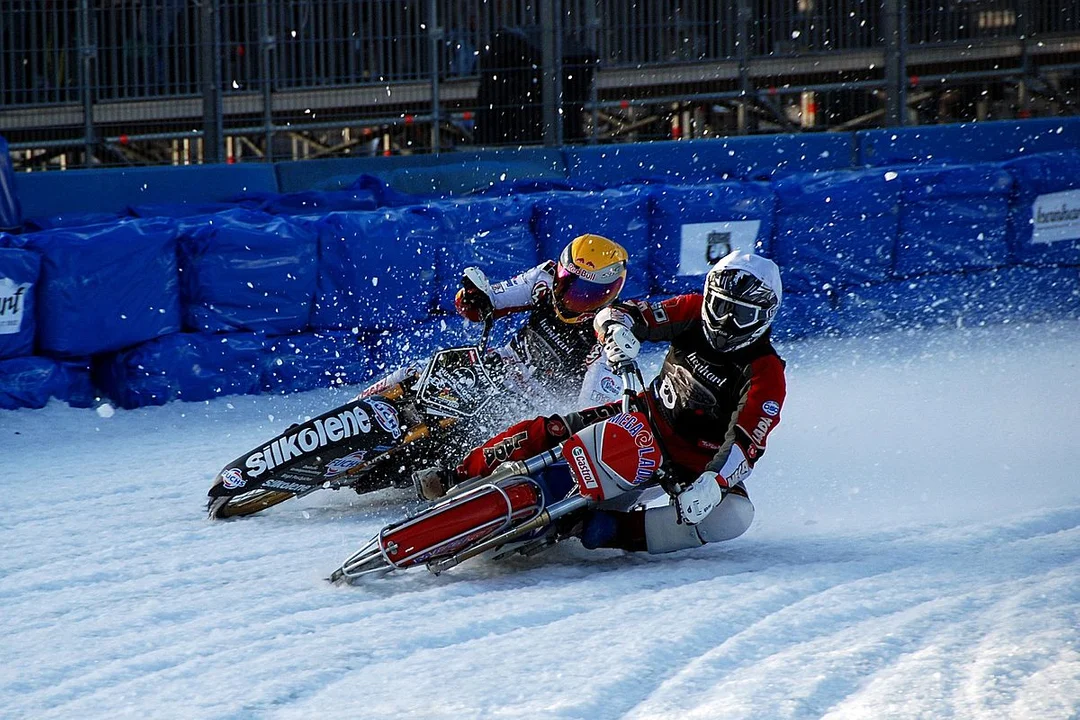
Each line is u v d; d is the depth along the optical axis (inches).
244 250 730.8
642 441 389.4
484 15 1016.2
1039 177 962.7
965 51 1106.7
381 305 783.1
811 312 906.1
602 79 1047.6
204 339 722.2
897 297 930.7
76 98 946.1
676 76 1058.1
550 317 466.6
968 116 1138.7
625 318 404.8
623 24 1042.7
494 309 477.1
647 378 754.2
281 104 990.4
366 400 443.8
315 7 983.0
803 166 1086.4
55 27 932.0
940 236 941.2
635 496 415.5
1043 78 1122.0
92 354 695.1
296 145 1032.2
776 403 378.6
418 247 788.6
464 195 946.7
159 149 985.5
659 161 1060.5
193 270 722.2
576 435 394.9
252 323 740.7
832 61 1074.1
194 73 968.3
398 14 997.8
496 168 1019.9
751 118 1093.1
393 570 375.6
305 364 757.3
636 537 405.1
